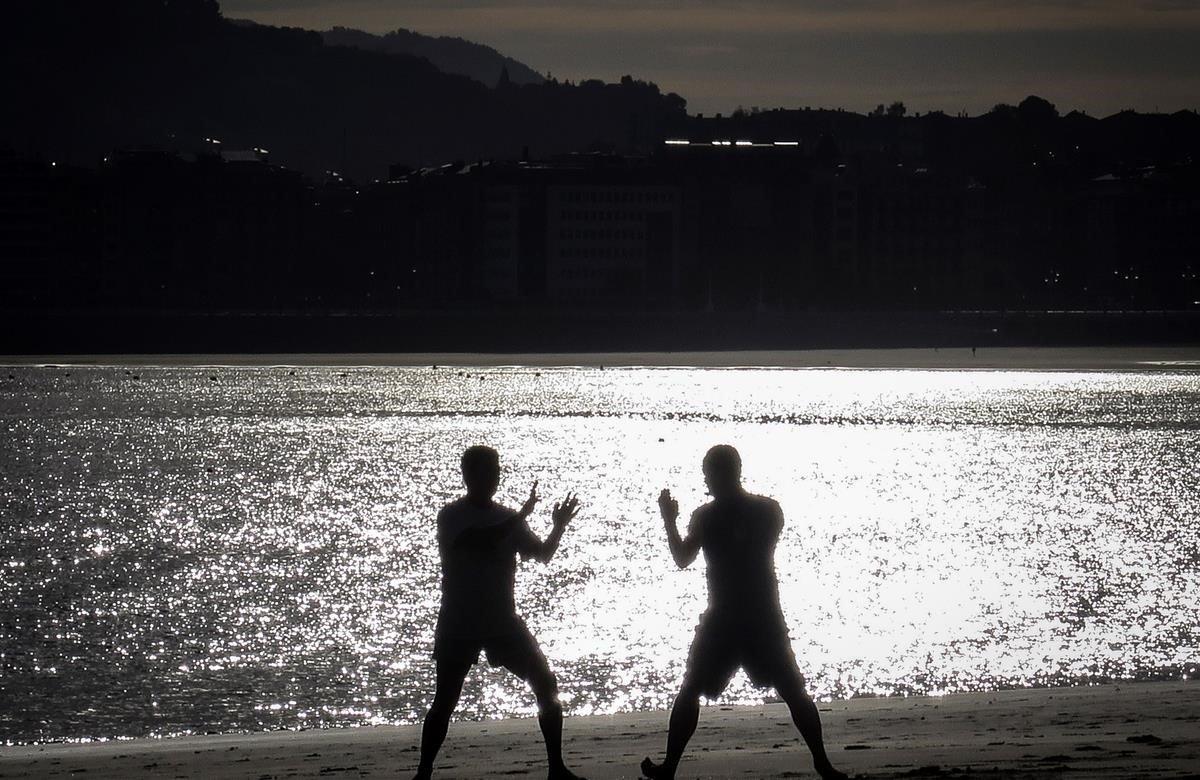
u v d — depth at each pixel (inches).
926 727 2297.0
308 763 2146.9
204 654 4480.8
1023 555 6702.8
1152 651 4475.9
